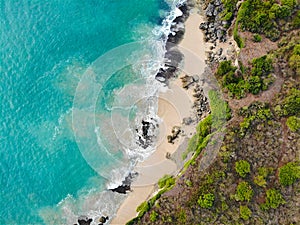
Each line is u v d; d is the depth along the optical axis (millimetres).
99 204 56625
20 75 61625
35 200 57219
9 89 60969
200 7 63562
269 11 56594
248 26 57250
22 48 62812
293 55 54375
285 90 53812
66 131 59469
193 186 51469
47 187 57688
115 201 56500
